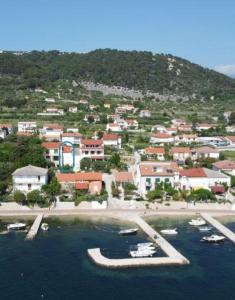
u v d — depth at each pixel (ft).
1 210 446.19
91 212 445.78
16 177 488.02
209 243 370.73
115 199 485.56
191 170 526.16
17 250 346.74
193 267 320.29
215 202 479.00
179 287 288.10
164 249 349.00
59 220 424.87
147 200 479.82
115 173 577.84
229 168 591.37
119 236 382.42
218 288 287.28
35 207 455.63
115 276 303.27
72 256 336.49
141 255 337.72
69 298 270.26
